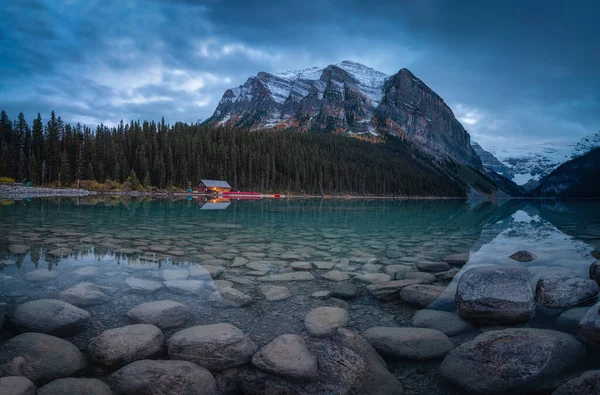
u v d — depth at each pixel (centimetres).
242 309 446
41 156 6144
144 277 581
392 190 11806
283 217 2109
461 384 289
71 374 295
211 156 8469
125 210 2259
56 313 381
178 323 396
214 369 306
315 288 550
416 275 633
